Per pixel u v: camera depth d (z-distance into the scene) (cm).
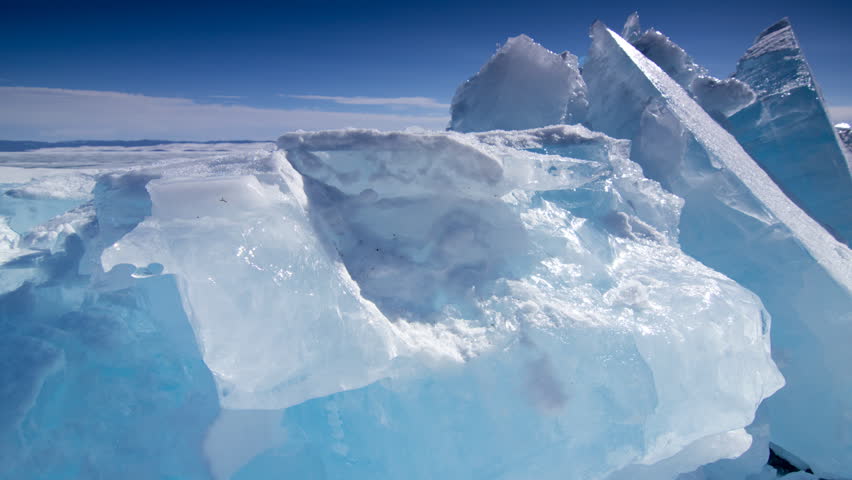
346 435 200
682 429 225
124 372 216
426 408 193
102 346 222
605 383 201
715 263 348
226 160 224
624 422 201
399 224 239
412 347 197
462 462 191
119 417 203
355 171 231
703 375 222
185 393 212
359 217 236
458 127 483
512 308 216
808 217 383
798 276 303
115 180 241
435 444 192
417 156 227
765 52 572
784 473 292
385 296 218
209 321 172
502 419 194
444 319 216
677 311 231
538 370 198
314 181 232
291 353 177
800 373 290
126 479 189
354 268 224
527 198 275
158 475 192
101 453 193
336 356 182
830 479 274
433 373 195
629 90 446
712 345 224
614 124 459
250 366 174
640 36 686
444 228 240
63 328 228
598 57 508
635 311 230
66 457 191
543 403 196
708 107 507
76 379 210
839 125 640
